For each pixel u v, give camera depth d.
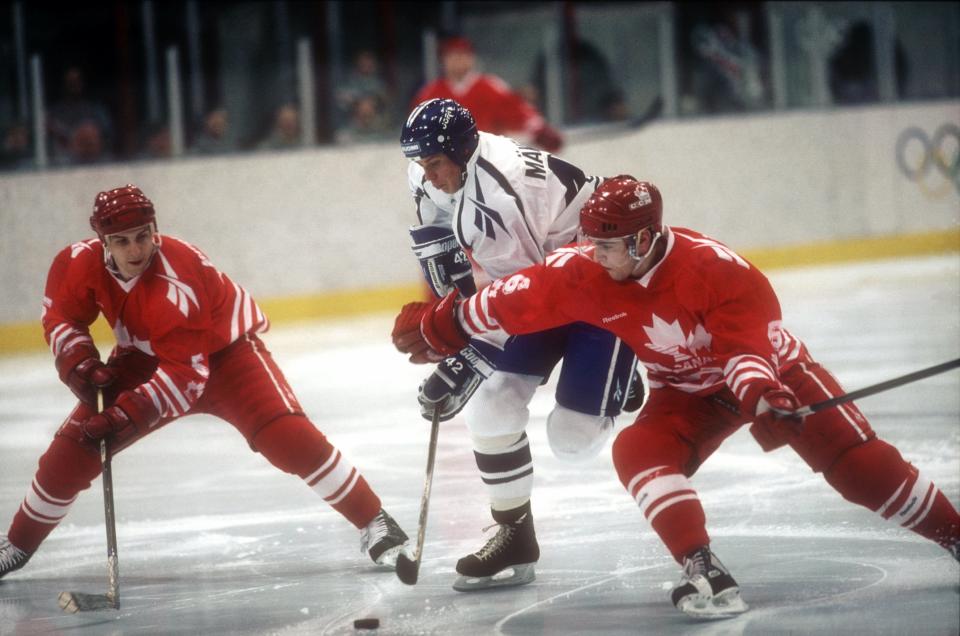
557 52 40.53
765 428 9.72
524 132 33.44
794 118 43.66
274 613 11.45
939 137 45.97
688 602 10.34
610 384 11.58
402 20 38.78
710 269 10.10
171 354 11.91
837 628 10.09
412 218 38.34
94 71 35.16
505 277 11.39
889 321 29.59
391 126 38.59
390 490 16.56
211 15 36.31
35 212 33.03
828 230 44.09
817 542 12.84
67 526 15.47
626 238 10.03
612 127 40.88
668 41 42.50
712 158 42.50
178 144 36.00
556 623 10.70
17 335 32.72
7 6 34.12
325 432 20.78
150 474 18.38
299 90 37.34
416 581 11.45
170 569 13.29
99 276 12.13
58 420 23.02
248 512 15.74
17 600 12.36
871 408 19.91
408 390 24.45
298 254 36.59
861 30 44.72
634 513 14.64
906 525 10.64
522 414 11.86
